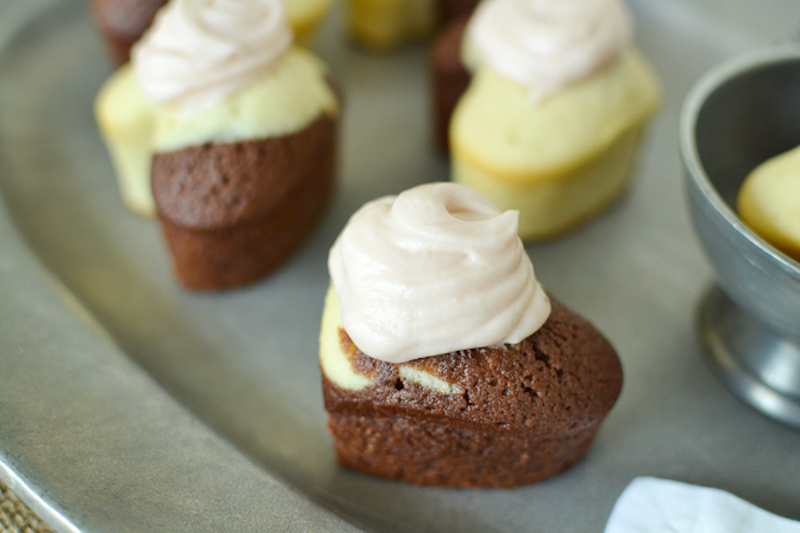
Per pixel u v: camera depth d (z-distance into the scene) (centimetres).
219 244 35
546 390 30
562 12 36
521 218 37
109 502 29
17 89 40
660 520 30
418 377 30
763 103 34
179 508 29
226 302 36
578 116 36
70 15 43
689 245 37
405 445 31
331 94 37
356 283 30
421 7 43
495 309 29
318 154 36
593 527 31
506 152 36
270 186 35
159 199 35
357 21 44
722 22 42
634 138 37
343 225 38
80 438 30
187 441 30
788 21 42
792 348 32
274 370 34
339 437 31
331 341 31
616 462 32
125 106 36
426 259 29
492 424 30
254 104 35
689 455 32
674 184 39
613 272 37
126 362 32
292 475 32
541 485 32
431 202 30
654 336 35
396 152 40
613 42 36
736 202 34
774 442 33
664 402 33
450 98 39
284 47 36
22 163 39
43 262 34
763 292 30
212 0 35
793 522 30
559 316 31
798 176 31
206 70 34
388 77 43
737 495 32
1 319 32
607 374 31
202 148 35
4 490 30
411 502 31
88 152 40
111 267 37
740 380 33
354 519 31
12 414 30
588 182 37
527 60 36
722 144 34
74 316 32
